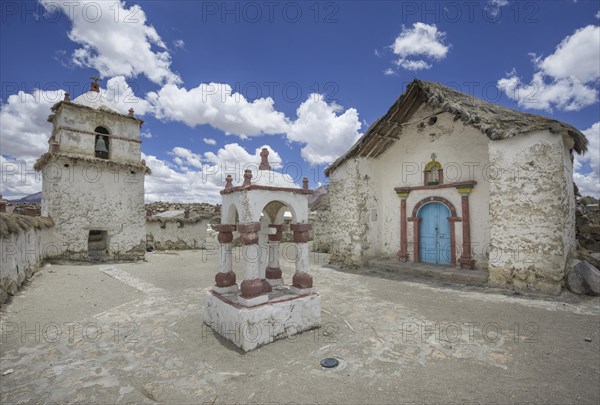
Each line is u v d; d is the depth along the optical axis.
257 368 4.12
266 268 6.35
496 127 8.32
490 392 3.47
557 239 7.48
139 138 14.35
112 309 6.84
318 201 23.75
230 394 3.54
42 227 10.43
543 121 7.94
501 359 4.27
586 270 7.40
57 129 13.01
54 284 8.66
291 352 4.58
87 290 8.36
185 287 8.97
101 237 14.15
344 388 3.60
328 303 7.20
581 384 3.62
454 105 9.02
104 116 13.46
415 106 10.95
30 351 4.73
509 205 8.20
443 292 8.14
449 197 10.84
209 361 4.34
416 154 11.79
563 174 7.57
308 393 3.51
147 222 18.33
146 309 6.81
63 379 3.91
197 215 20.30
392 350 4.62
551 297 7.25
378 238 12.66
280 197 5.46
